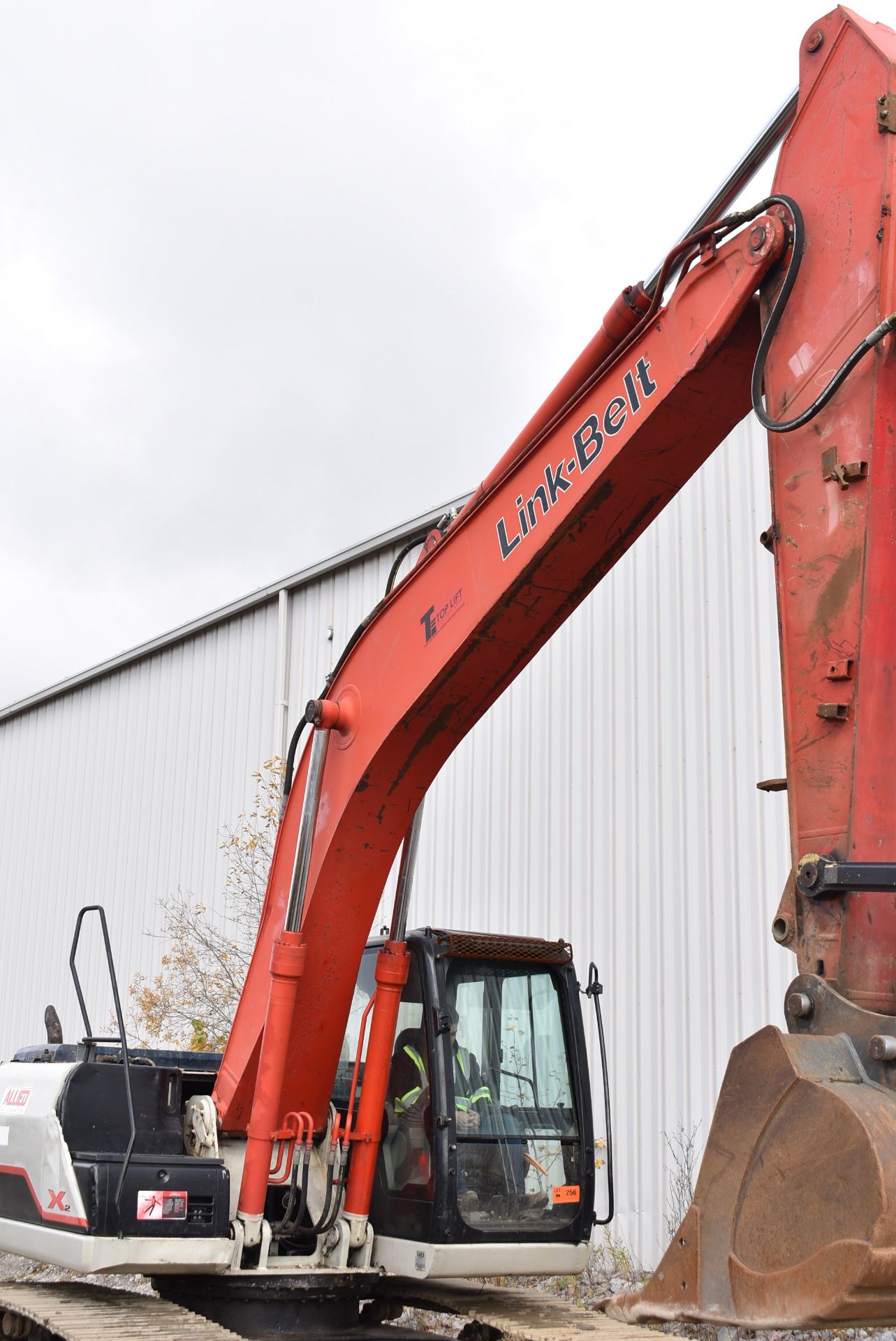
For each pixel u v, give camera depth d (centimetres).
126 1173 513
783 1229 242
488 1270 558
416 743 530
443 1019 573
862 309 305
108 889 1645
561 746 1062
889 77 311
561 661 1076
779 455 316
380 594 1323
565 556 450
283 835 597
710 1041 898
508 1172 575
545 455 449
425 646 511
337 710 549
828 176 325
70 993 1678
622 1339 512
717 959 905
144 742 1645
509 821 1094
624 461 412
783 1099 249
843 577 293
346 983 562
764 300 344
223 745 1497
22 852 1861
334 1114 575
